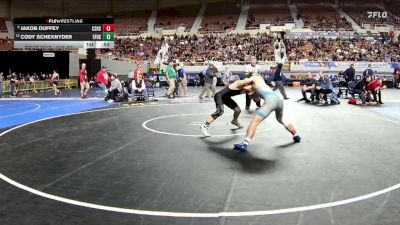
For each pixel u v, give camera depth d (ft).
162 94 72.28
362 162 21.16
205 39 144.66
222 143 26.03
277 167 20.04
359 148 24.68
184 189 16.56
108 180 17.89
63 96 68.13
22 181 17.78
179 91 67.87
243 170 19.45
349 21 154.71
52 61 93.40
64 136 28.94
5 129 32.32
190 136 28.60
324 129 31.83
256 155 22.65
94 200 15.26
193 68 115.03
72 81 92.68
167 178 18.15
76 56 94.53
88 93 75.10
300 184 17.24
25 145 25.75
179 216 13.66
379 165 20.56
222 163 20.83
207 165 20.43
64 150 24.22
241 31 149.59
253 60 37.11
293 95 69.15
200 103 53.57
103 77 63.52
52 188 16.75
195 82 104.12
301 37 137.80
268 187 16.81
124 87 60.44
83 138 28.12
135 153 23.30
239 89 28.71
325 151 23.75
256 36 142.61
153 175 18.65
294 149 24.25
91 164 20.79
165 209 14.32
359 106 50.49
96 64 93.50
